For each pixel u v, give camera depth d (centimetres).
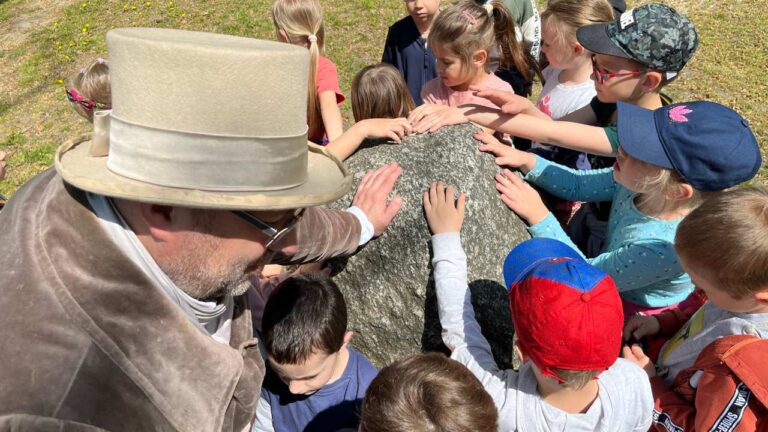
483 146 210
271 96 111
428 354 146
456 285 175
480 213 193
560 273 146
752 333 150
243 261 128
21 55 700
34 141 560
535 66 352
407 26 373
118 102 111
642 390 159
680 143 174
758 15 617
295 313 164
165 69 105
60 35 727
